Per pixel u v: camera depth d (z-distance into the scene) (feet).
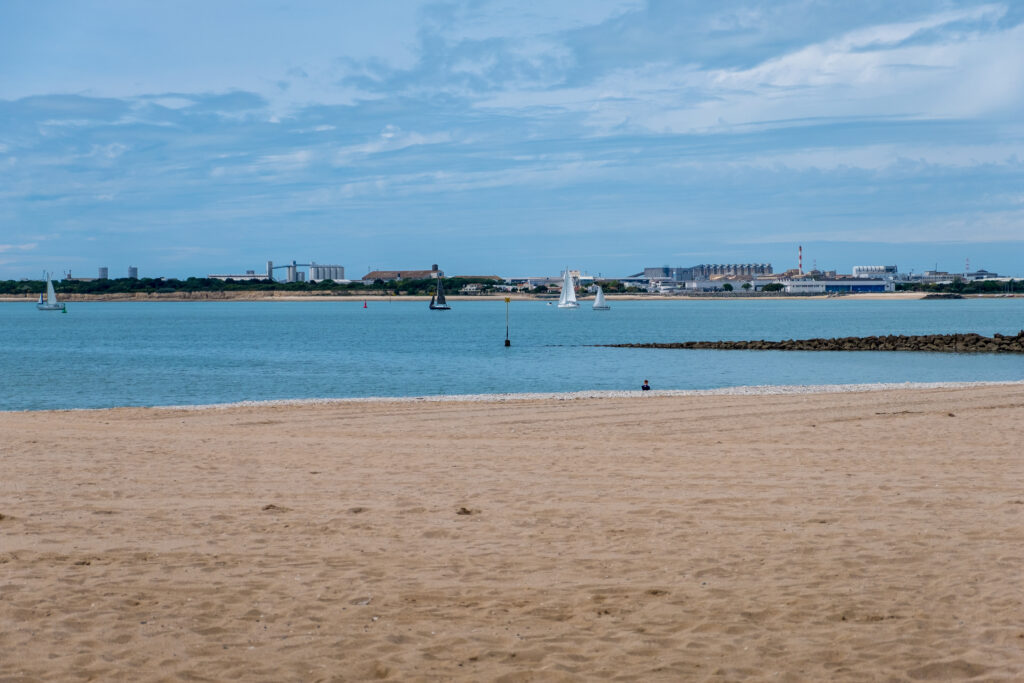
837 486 44.16
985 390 104.32
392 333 339.16
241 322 472.85
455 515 37.93
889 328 370.94
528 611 26.00
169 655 22.76
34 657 22.52
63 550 32.07
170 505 40.04
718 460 53.88
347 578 29.01
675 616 25.45
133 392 133.28
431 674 21.65
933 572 28.86
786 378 153.79
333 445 61.82
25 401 122.21
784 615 25.35
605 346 247.29
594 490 43.60
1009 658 21.89
